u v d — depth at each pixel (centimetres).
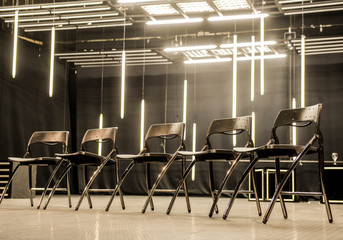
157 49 768
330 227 283
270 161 732
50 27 750
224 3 554
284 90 820
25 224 280
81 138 885
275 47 778
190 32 845
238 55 798
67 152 468
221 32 809
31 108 818
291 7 621
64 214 363
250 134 367
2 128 769
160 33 857
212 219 329
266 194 648
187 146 854
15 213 372
